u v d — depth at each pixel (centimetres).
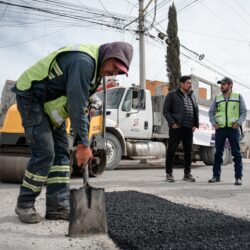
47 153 327
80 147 300
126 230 302
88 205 299
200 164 1284
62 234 303
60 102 322
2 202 435
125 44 308
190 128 652
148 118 1003
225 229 310
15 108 590
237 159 634
